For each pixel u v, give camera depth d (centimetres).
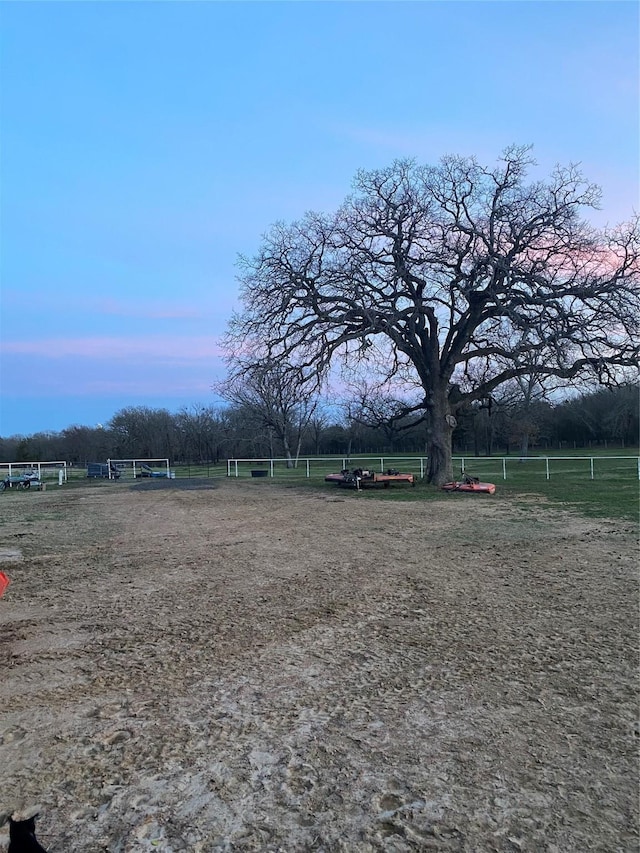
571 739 434
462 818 348
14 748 440
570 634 659
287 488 2805
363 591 862
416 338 2673
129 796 376
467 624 702
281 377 2486
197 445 7712
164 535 1445
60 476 3756
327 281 2492
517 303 2427
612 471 3366
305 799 369
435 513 1712
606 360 2320
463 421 5619
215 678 560
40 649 654
